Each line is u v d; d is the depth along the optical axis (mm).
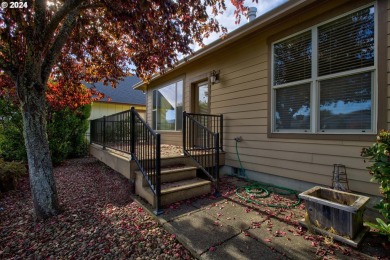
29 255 2027
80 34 4023
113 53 4801
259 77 4160
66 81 5176
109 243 2188
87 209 3104
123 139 4199
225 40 4309
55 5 3121
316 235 2191
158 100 8016
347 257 1839
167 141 7320
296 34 3520
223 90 4980
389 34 2551
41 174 2869
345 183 2898
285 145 3699
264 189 3668
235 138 4621
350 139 2879
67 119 6957
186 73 6344
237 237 2168
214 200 3240
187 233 2252
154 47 3824
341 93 3004
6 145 5902
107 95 11875
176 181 3604
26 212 3105
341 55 2990
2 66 2752
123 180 4746
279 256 1854
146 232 2389
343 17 2967
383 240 2092
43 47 2760
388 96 2555
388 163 1932
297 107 3545
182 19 3336
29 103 2814
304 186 3436
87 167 6469
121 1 2547
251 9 4578
